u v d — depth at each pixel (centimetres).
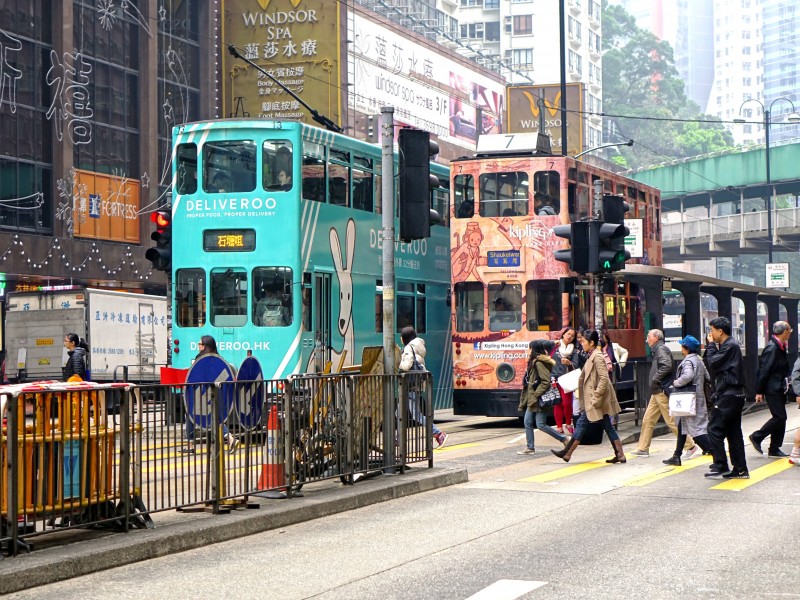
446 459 1669
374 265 2214
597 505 1173
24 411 840
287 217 1936
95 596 752
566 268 2289
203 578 812
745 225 6488
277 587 776
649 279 2497
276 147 1953
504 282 2316
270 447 1123
